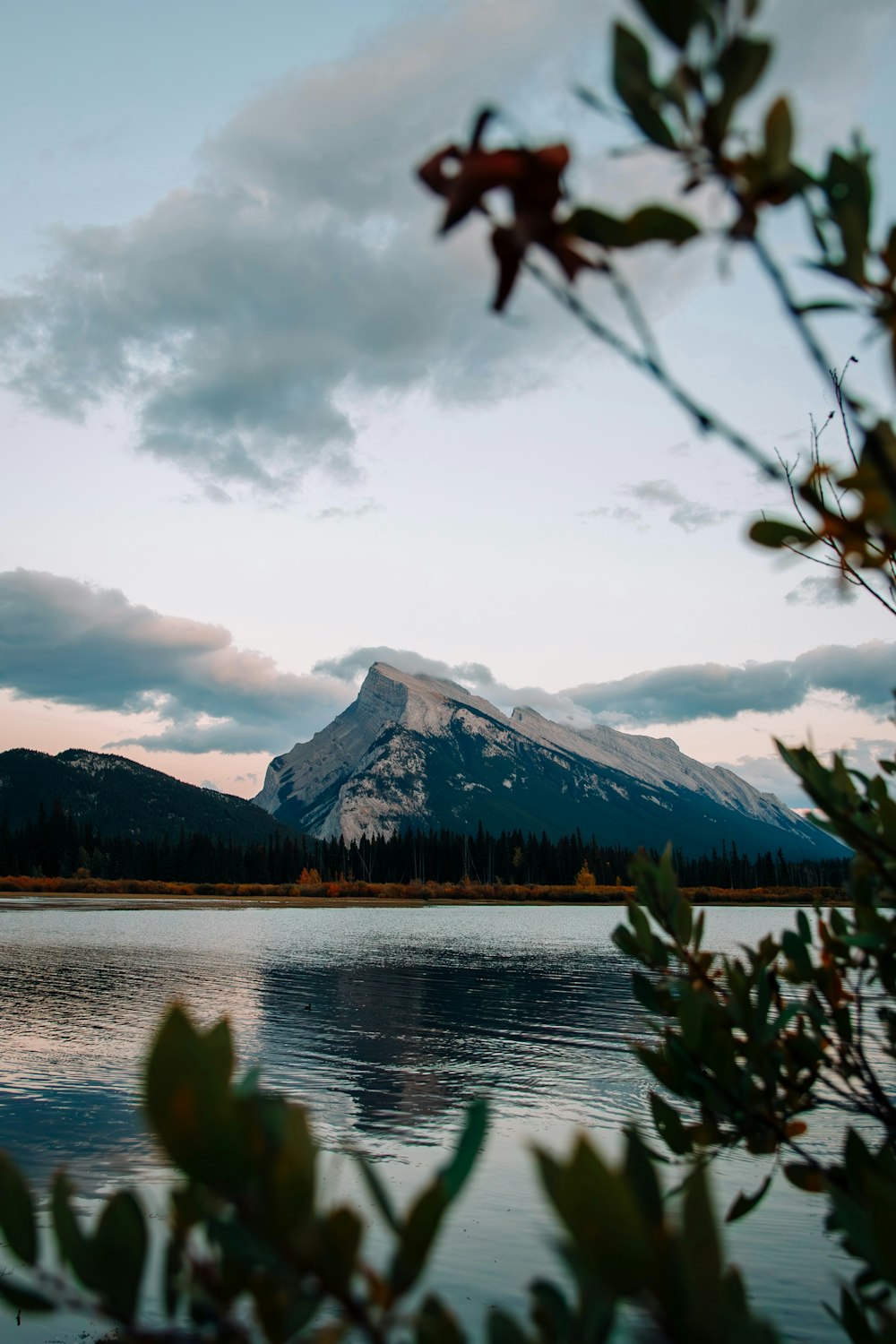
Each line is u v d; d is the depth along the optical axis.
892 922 2.40
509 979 39.78
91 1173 12.79
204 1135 0.64
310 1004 31.78
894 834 2.11
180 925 74.31
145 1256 0.79
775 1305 9.23
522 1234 11.31
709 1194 0.74
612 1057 22.70
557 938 66.88
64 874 155.50
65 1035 24.62
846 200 1.02
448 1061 22.20
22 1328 8.05
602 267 0.80
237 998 32.56
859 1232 1.22
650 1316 0.69
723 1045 2.21
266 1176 0.66
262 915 94.31
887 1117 2.42
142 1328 0.77
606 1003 32.84
